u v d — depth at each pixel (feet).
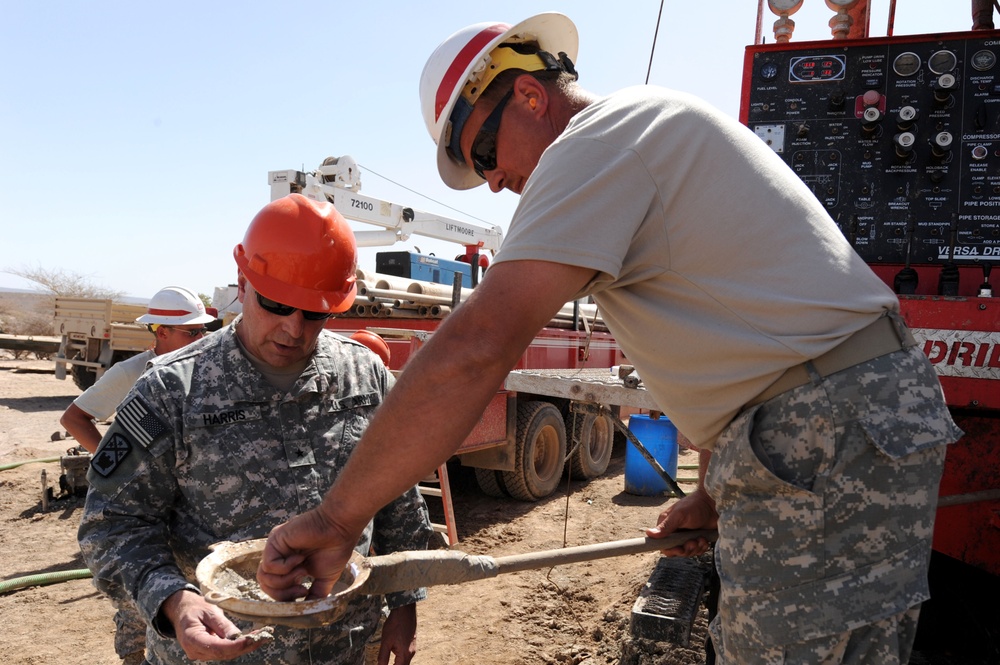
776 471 4.66
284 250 6.69
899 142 9.95
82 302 47.55
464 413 4.12
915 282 9.51
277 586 4.43
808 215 4.87
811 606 4.52
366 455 4.17
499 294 4.18
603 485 27.71
